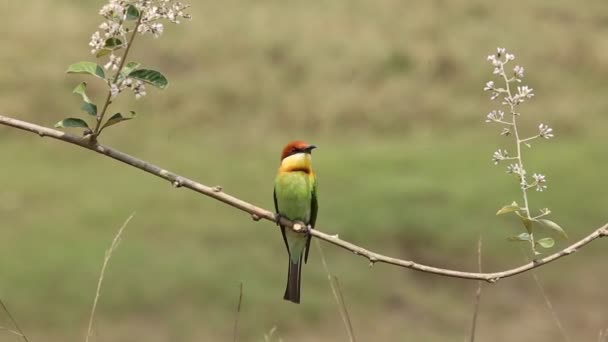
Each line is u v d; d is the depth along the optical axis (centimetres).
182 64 2398
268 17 2652
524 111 2241
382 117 2239
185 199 1680
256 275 1379
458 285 1422
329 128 2200
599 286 1431
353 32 2583
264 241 1503
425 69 2419
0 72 2225
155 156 1952
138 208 1616
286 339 1255
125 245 1442
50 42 2397
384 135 2183
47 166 1841
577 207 1669
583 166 1878
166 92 2230
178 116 2167
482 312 1362
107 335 1206
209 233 1517
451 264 1479
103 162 1888
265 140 2114
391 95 2306
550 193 1722
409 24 2642
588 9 2791
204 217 1590
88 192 1692
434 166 1886
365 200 1658
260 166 1944
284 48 2494
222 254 1442
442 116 2245
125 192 1703
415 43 2531
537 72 2430
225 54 2455
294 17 2684
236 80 2319
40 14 2506
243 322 1266
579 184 1777
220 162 1948
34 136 1995
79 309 1253
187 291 1314
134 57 2397
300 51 2478
